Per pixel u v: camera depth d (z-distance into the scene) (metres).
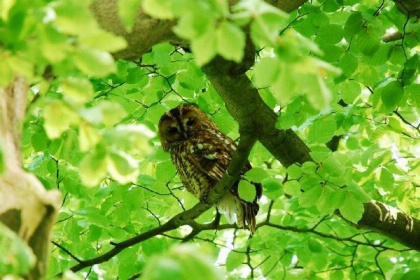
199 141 12.90
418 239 11.69
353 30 9.73
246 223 12.23
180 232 14.14
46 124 5.14
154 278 3.49
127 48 6.96
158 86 12.07
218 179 12.77
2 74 4.68
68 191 11.76
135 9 4.68
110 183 12.32
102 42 4.54
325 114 11.41
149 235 11.41
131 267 12.68
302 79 4.78
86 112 5.02
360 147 16.41
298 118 10.29
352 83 11.49
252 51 8.39
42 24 4.42
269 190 10.97
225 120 12.49
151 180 11.73
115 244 11.58
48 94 9.03
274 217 13.69
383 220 11.48
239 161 9.14
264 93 11.12
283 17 4.45
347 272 14.34
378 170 11.34
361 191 9.44
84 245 13.20
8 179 5.05
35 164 11.36
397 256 14.62
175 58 11.95
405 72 9.73
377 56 9.95
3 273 4.05
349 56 9.98
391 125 11.95
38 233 5.06
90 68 4.67
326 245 14.30
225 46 4.53
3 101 5.34
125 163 5.49
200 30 4.39
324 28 10.01
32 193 5.16
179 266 3.61
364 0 12.23
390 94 9.51
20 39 4.48
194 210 10.62
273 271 13.53
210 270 3.71
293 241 13.44
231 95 9.43
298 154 10.98
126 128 5.36
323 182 9.39
